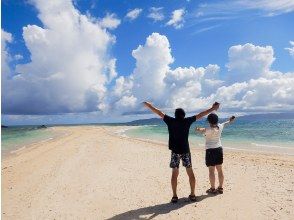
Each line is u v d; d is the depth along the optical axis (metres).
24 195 9.88
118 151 20.59
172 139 8.45
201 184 10.56
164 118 8.45
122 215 7.79
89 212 8.12
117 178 11.89
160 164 14.88
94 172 13.20
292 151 19.56
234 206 8.15
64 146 25.28
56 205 8.77
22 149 24.47
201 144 25.81
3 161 17.59
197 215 7.59
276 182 10.52
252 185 10.22
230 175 11.80
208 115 9.15
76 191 10.16
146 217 7.59
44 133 55.88
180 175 12.13
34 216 7.96
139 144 25.94
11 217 7.95
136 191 9.94
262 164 14.02
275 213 7.58
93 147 23.72
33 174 13.16
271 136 34.53
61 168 14.36
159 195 9.40
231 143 26.47
